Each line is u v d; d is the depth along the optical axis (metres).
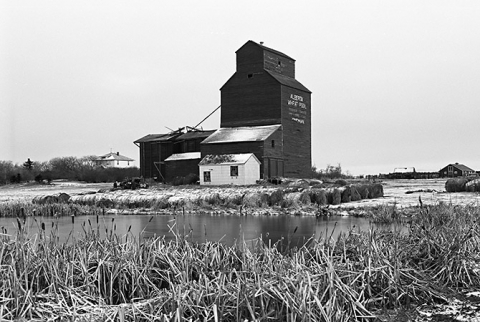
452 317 10.91
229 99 69.69
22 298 10.59
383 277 12.20
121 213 42.22
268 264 12.20
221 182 60.12
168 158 71.56
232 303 10.71
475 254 14.38
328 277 10.86
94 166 123.94
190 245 14.77
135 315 10.02
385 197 43.22
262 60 67.38
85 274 12.10
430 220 18.86
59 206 41.31
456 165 115.19
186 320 9.88
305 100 71.06
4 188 85.75
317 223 29.28
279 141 64.94
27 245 12.94
